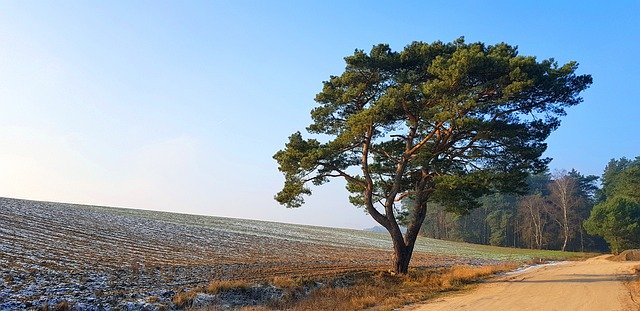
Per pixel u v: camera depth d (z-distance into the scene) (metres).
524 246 113.19
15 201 68.12
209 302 18.75
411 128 28.80
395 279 27.48
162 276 25.42
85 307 16.08
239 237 62.41
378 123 27.42
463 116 24.91
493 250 89.75
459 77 23.86
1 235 35.81
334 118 29.78
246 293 20.88
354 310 18.19
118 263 29.48
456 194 28.19
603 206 69.50
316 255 48.91
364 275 28.22
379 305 19.31
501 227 114.38
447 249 85.00
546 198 109.00
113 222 59.84
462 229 125.50
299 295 21.80
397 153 30.61
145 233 52.88
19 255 27.67
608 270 34.31
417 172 30.84
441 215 132.12
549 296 20.89
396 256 29.47
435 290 23.84
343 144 27.42
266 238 66.25
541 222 105.12
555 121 26.50
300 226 116.12
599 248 103.50
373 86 28.83
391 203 29.69
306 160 27.02
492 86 25.06
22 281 19.81
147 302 17.62
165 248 42.03
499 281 27.59
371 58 27.27
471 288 24.62
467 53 23.53
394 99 25.50
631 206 68.12
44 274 22.23
